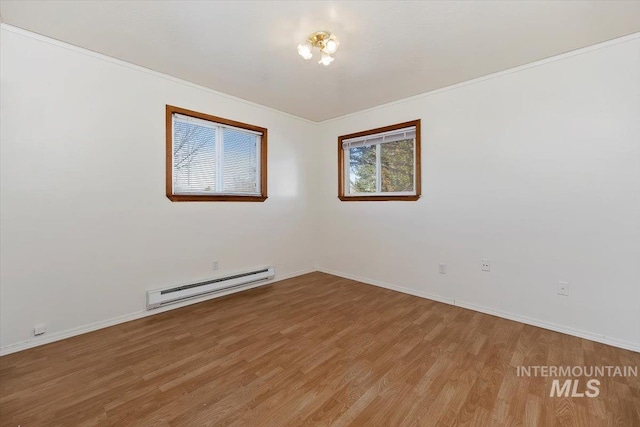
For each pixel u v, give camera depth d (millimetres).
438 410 1479
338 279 4016
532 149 2508
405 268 3432
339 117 4137
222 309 2881
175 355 2004
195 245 3057
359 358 1971
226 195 3307
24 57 2084
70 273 2293
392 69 2664
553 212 2412
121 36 2162
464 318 2662
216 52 2391
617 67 2121
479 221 2830
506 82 2645
